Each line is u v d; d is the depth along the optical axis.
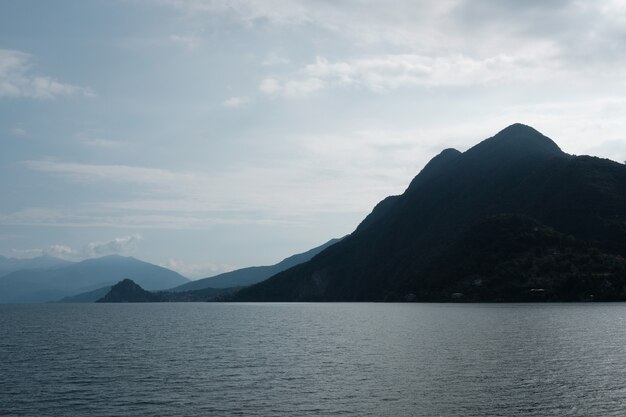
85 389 52.00
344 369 62.34
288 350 81.81
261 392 50.44
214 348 85.56
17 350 83.56
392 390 50.69
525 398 47.31
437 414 42.78
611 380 54.41
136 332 120.50
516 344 82.25
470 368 61.47
